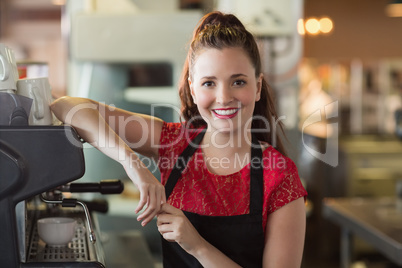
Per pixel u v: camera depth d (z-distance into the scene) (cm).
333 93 538
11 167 101
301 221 123
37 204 162
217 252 116
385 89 541
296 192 124
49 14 445
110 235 256
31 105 106
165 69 295
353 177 469
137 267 207
